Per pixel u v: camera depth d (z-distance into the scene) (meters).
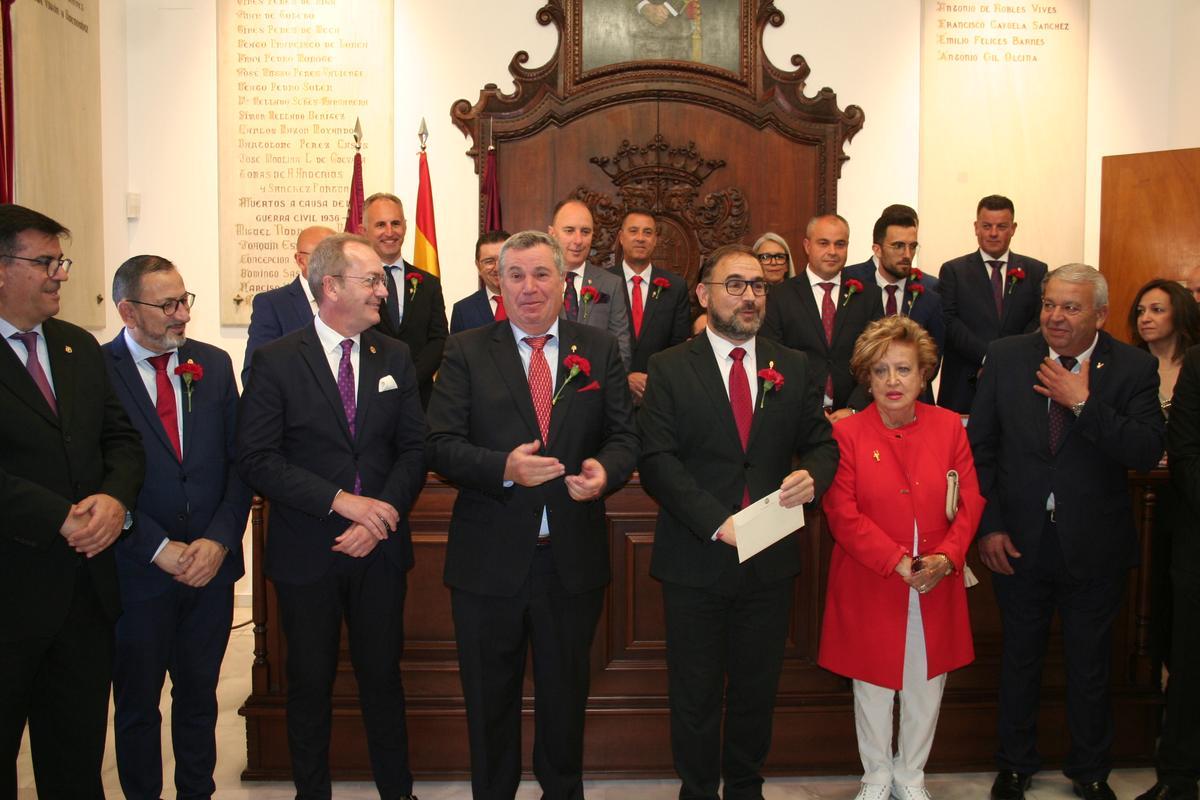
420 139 5.23
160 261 2.71
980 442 3.13
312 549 2.71
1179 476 2.88
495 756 2.67
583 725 2.78
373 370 2.81
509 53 5.75
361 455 2.75
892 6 5.78
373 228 4.12
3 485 2.29
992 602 3.41
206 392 2.83
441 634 3.38
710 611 2.72
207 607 2.79
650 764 3.35
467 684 2.67
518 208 5.77
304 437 2.71
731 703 2.80
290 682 2.75
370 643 2.81
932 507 2.88
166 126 5.71
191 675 2.79
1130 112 5.88
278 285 5.75
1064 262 5.86
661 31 5.75
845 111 5.75
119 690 2.71
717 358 2.81
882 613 2.86
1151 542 3.39
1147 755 3.40
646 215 4.41
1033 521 3.01
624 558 3.37
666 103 5.76
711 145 5.78
